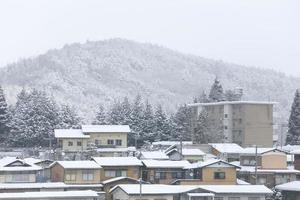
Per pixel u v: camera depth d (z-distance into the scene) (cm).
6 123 9725
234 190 5416
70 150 8381
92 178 5894
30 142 9519
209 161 6284
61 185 5556
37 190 5409
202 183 6041
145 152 7438
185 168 6284
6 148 9200
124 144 8694
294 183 5747
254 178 6662
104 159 6284
